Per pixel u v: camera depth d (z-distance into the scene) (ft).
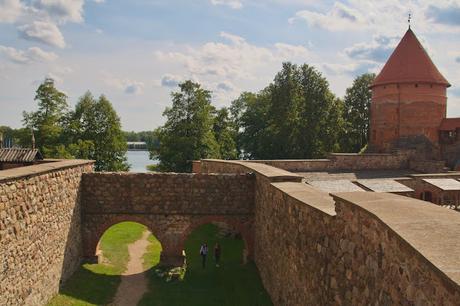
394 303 21.07
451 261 16.63
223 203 71.82
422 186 83.56
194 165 126.31
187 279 65.10
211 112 198.18
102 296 57.31
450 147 132.57
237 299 56.03
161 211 71.26
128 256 76.54
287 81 181.47
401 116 137.08
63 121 186.91
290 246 44.04
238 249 81.97
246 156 228.43
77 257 66.69
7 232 40.52
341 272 29.19
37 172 48.47
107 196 70.49
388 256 21.84
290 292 43.86
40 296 49.32
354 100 219.82
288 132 179.73
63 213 59.06
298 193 44.98
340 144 210.38
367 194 29.48
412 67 137.49
